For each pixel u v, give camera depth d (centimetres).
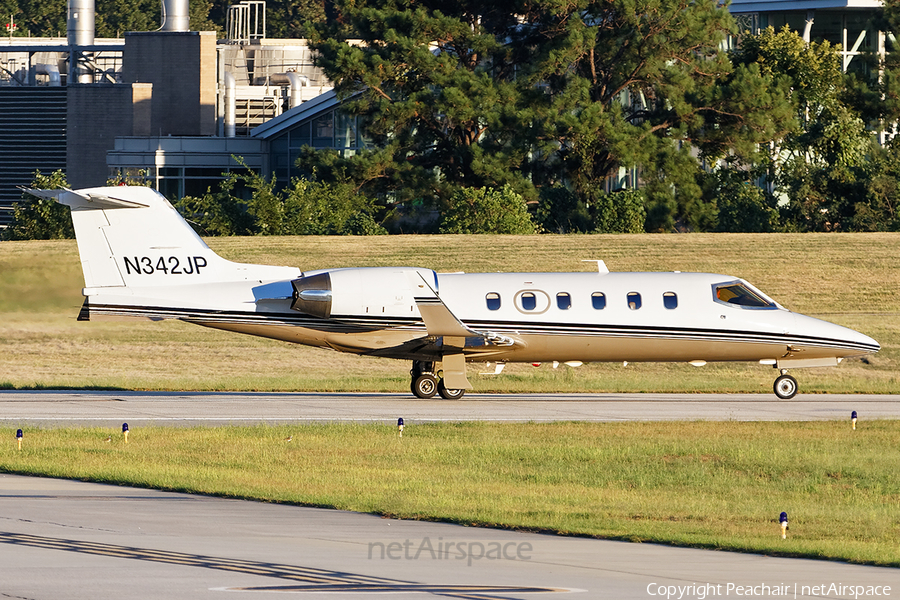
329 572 3809
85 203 9606
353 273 9894
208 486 5841
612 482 6412
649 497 6009
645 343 10175
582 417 8956
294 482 6109
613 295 10156
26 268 16162
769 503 5916
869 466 6906
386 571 3875
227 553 4078
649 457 7125
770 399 10600
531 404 9831
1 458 6638
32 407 9162
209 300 9781
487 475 6488
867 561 4378
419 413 9062
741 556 4459
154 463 6631
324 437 7662
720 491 6234
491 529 4922
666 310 10188
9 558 3853
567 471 6662
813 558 4472
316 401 9875
